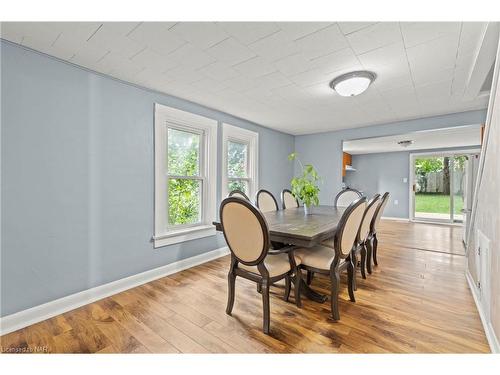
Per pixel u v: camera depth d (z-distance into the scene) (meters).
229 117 3.62
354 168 7.72
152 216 2.63
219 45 1.78
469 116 3.36
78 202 2.08
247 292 2.29
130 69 2.15
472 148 5.81
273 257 1.96
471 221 2.28
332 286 1.80
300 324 1.74
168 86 2.53
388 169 7.11
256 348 1.50
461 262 3.10
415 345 1.51
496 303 1.42
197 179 3.21
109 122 2.28
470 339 1.56
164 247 2.74
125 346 1.53
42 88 1.88
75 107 2.06
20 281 1.78
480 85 2.47
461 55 1.89
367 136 4.28
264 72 2.21
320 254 2.03
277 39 1.70
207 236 3.25
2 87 1.70
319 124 4.16
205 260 3.21
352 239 1.95
